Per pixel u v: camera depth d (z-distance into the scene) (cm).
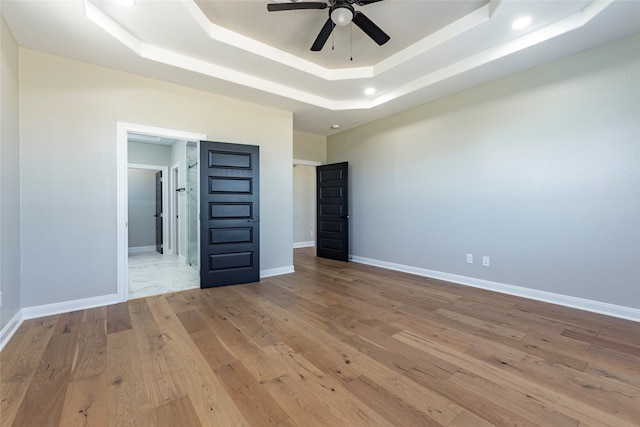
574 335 235
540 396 160
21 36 252
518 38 280
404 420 143
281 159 450
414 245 454
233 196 389
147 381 174
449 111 400
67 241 291
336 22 233
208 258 375
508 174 342
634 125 261
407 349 214
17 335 235
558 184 305
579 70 288
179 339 229
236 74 347
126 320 268
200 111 372
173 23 254
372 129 519
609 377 178
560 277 305
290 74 354
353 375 181
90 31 245
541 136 315
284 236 458
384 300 326
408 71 350
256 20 272
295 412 149
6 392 163
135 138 594
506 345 219
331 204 586
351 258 571
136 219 721
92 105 303
